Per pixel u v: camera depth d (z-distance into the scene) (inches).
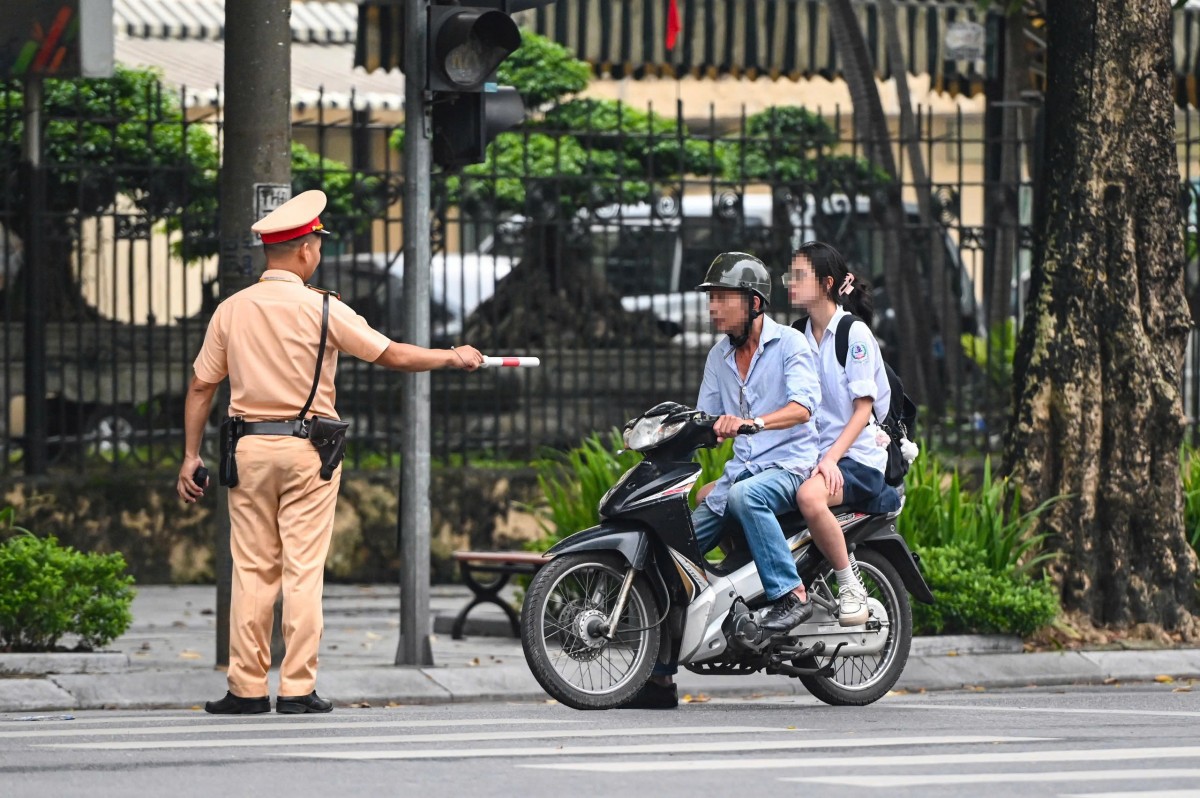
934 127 3270.2
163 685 1224.8
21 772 858.8
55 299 1996.8
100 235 1943.9
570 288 2146.9
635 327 2102.6
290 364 1096.2
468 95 1294.3
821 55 2299.5
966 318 2566.4
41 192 1911.9
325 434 1101.1
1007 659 1416.1
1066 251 1545.3
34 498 1908.2
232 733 1016.9
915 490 1505.9
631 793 787.4
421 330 1310.3
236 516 1116.5
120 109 2071.9
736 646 1119.0
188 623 1648.6
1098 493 1534.2
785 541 1128.2
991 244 2098.9
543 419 2079.2
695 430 1109.1
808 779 828.0
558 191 2054.6
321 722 1076.5
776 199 2068.2
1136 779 831.7
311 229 1114.1
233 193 1300.4
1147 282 1550.2
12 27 1544.0
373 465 2044.8
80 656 1278.3
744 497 1122.0
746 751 930.7
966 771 857.5
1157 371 1540.4
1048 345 1546.5
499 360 1121.4
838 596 1154.0
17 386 2032.5
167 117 2091.5
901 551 1191.6
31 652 1312.7
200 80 2785.4
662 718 1097.4
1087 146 1540.4
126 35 2866.6
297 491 1101.7
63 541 1914.4
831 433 1161.4
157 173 1947.6
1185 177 2145.7
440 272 2491.4
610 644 1125.1
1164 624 1533.0
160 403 2041.1
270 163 1298.0
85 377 2021.4
